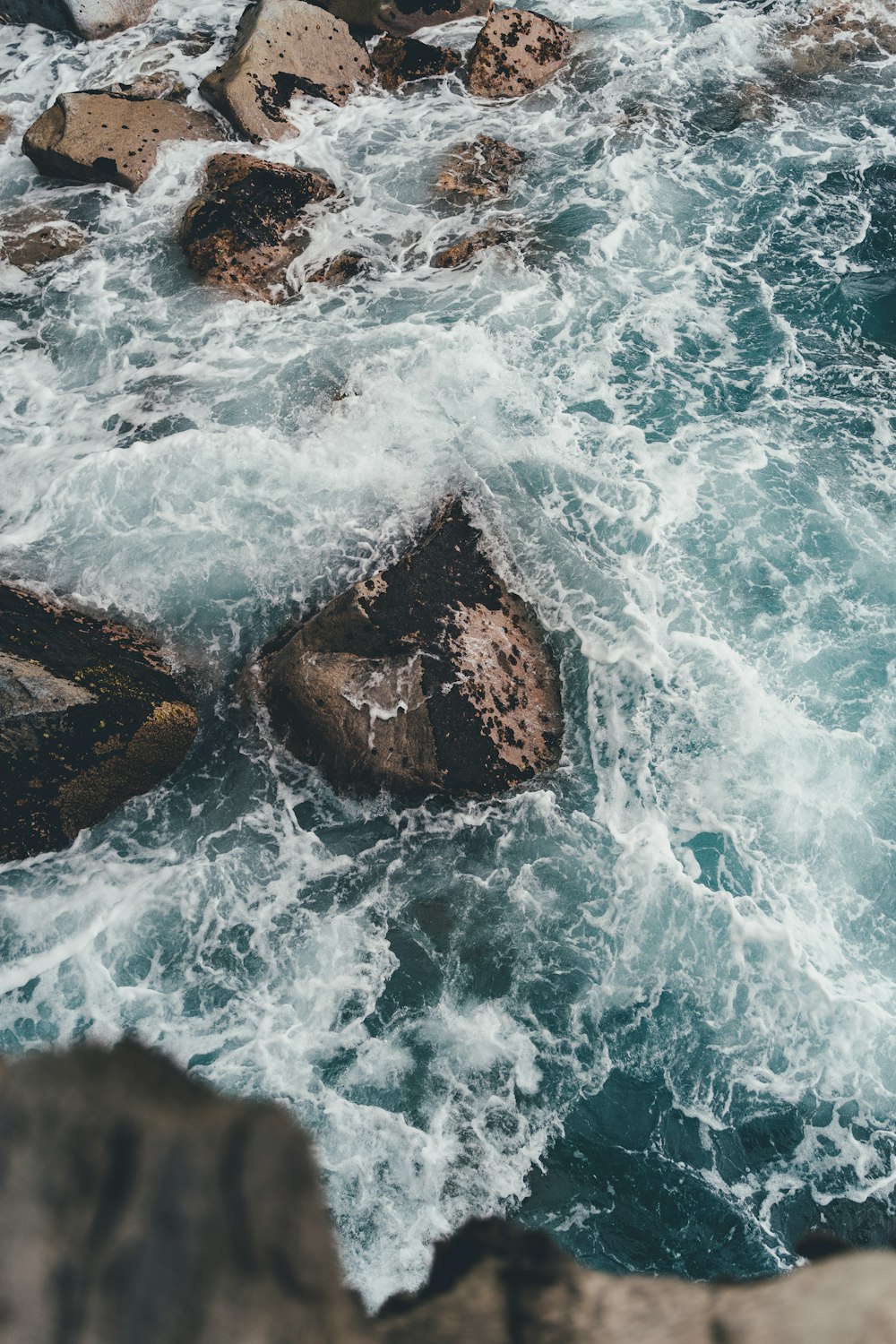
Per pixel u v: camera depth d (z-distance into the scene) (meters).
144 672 7.90
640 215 11.62
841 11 13.85
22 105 13.77
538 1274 1.53
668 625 8.25
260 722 7.86
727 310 10.68
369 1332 1.15
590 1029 6.50
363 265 11.26
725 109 12.89
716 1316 1.43
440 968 6.76
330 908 7.05
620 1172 5.98
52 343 10.72
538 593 8.47
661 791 7.50
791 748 7.62
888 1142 6.05
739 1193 5.91
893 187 11.88
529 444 9.42
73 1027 6.47
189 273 11.21
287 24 13.20
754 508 8.97
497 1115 6.16
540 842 7.30
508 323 10.52
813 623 8.28
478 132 12.82
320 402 9.83
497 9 14.73
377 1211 5.78
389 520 8.89
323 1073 6.30
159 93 13.43
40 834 7.20
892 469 9.27
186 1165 1.07
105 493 9.09
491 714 7.61
